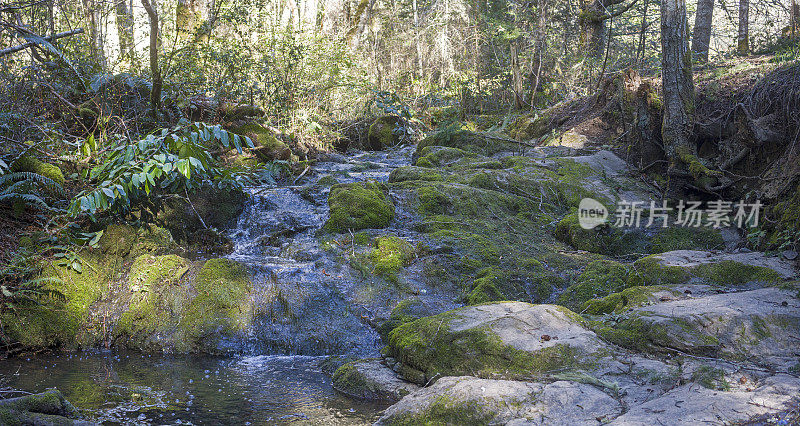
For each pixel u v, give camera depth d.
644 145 8.84
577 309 5.79
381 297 6.16
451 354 4.43
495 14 19.80
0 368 4.96
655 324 4.42
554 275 6.51
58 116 8.55
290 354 5.62
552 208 8.31
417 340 4.66
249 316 5.85
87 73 9.21
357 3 18.20
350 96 13.62
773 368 3.89
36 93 8.27
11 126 7.09
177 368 5.11
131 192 6.74
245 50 11.13
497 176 8.76
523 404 3.62
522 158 9.53
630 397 3.65
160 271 6.10
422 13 20.95
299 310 5.91
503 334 4.45
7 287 5.69
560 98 14.48
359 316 5.94
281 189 8.31
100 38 10.64
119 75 9.05
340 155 11.71
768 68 8.40
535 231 7.78
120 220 6.74
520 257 6.92
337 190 8.02
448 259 6.75
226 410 4.10
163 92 9.42
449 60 18.38
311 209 7.91
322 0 15.87
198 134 6.46
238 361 5.38
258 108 9.97
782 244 5.98
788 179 6.61
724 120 7.93
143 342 5.73
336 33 15.97
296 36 12.71
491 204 8.15
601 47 15.36
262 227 7.62
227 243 7.34
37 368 5.00
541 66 16.80
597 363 4.12
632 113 9.77
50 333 5.62
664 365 4.04
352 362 4.93
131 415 3.94
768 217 6.54
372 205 7.66
